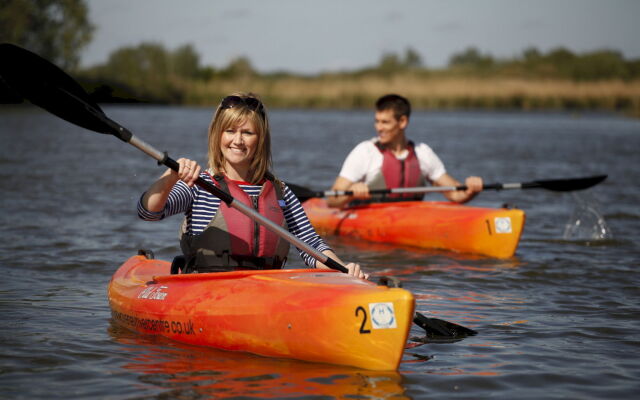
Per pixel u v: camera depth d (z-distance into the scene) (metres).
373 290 4.02
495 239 7.83
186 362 4.14
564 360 4.29
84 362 4.14
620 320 5.21
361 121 37.84
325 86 49.91
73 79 4.46
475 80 50.38
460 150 21.69
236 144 4.63
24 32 50.75
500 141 25.25
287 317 4.12
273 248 4.75
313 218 9.91
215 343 4.41
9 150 18.59
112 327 4.90
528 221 10.09
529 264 7.36
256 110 4.67
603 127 34.06
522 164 17.83
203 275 4.70
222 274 4.62
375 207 9.32
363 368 3.98
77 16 51.34
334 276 4.46
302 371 3.97
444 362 4.21
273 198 4.79
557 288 6.26
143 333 4.77
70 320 5.04
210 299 4.48
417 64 100.69
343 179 9.17
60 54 51.62
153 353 4.31
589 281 6.54
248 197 4.71
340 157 18.89
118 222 9.21
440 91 48.84
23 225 8.74
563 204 11.76
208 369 4.01
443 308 5.54
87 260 7.07
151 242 8.05
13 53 4.46
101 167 15.39
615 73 71.56
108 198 11.20
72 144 21.38
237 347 4.32
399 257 7.89
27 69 4.46
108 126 4.34
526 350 4.48
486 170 16.55
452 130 30.88
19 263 6.84
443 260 7.68
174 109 53.19
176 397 3.59
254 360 4.17
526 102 49.19
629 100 49.09
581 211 10.27
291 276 4.47
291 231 4.95
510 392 3.74
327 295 4.09
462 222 8.12
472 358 4.30
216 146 4.71
